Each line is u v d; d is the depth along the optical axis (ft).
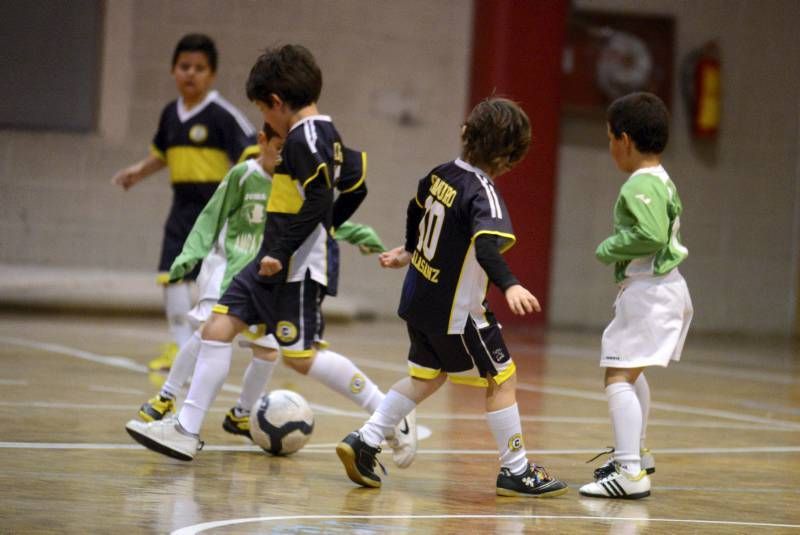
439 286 40.42
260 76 46.42
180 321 79.25
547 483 41.45
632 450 42.37
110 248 148.25
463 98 159.02
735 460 53.06
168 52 148.97
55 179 146.30
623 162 44.29
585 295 162.30
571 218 161.48
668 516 38.63
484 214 39.32
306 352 45.85
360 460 41.19
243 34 150.82
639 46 161.17
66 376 74.33
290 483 41.63
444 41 158.30
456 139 159.02
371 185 157.17
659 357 42.11
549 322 161.07
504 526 35.47
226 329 45.50
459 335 40.42
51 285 133.90
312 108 46.85
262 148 51.88
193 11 149.38
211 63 77.87
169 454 44.65
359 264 157.89
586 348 127.95
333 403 67.56
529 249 158.20
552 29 156.66
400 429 44.34
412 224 42.55
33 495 36.24
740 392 89.51
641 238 41.37
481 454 51.29
